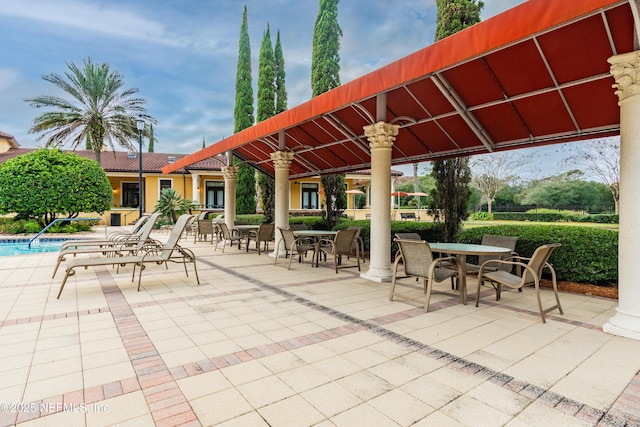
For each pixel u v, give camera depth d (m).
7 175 14.91
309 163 11.16
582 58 4.41
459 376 2.68
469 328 3.78
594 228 6.13
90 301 4.75
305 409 2.22
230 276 6.61
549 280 5.90
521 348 3.23
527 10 3.05
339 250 7.15
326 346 3.25
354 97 4.92
